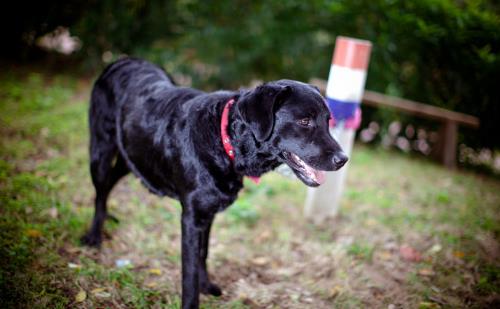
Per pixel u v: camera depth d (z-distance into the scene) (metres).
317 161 2.38
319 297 2.96
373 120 6.99
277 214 4.18
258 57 7.17
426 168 6.08
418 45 6.32
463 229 3.98
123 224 3.52
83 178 4.07
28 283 2.55
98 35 7.25
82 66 7.37
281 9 6.84
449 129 6.38
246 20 6.99
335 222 4.04
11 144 4.41
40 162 4.20
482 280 3.10
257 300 2.87
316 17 6.75
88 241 3.15
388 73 6.62
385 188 5.03
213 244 3.51
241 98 2.35
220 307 2.74
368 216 4.22
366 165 5.81
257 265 3.33
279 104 2.38
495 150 6.82
